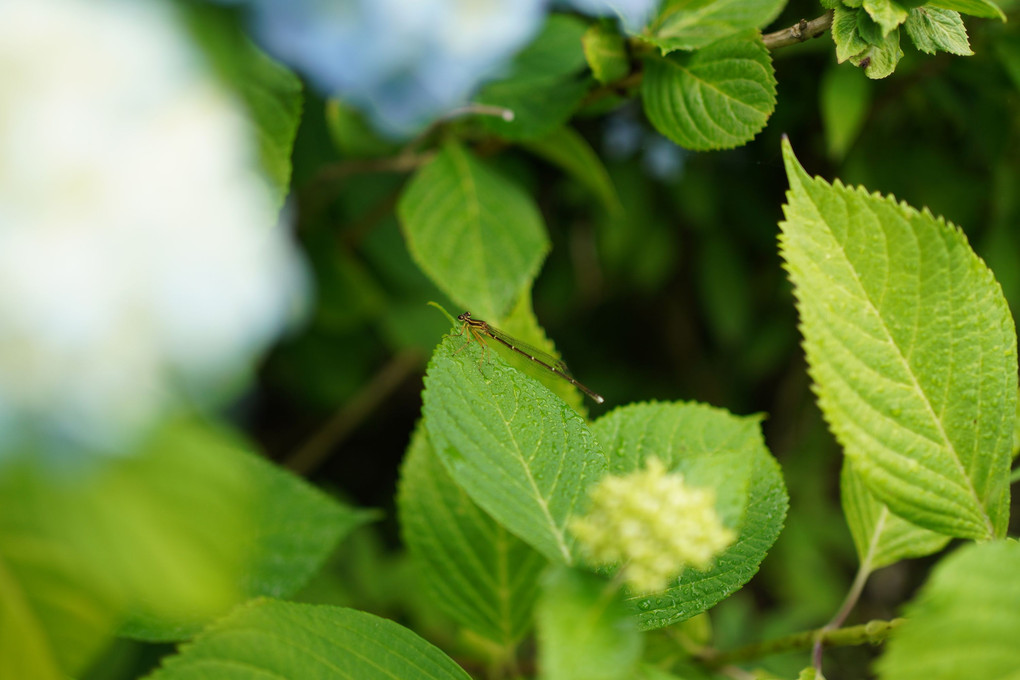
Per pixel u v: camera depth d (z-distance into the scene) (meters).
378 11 0.76
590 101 0.80
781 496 0.70
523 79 0.82
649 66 0.76
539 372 0.73
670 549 0.63
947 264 0.69
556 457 0.67
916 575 1.38
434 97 0.81
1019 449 0.72
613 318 1.33
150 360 0.59
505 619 0.73
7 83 0.56
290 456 1.27
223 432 0.59
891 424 0.69
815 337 0.69
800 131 0.95
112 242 0.58
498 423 0.67
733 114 0.74
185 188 0.59
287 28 0.75
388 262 0.98
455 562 0.73
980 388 0.69
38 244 0.56
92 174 0.58
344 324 0.98
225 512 0.59
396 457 1.41
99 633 0.60
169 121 0.59
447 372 0.67
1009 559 0.64
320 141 0.94
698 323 1.31
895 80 0.89
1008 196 0.95
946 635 0.63
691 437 0.71
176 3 0.60
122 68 0.59
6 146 0.56
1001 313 0.69
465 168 0.82
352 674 0.67
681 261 1.23
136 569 0.59
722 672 0.75
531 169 1.07
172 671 0.66
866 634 0.71
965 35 0.71
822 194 0.69
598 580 0.63
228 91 0.60
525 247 0.81
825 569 1.26
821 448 1.30
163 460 0.59
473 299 0.80
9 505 0.58
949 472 0.69
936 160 0.98
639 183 1.06
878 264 0.69
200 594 0.59
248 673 0.66
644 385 1.32
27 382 0.56
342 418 1.15
